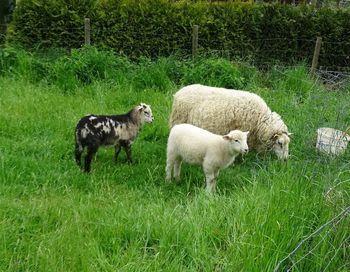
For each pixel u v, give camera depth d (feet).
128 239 14.99
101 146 20.67
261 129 22.57
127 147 21.80
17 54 31.89
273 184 16.81
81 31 36.17
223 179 20.89
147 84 31.68
